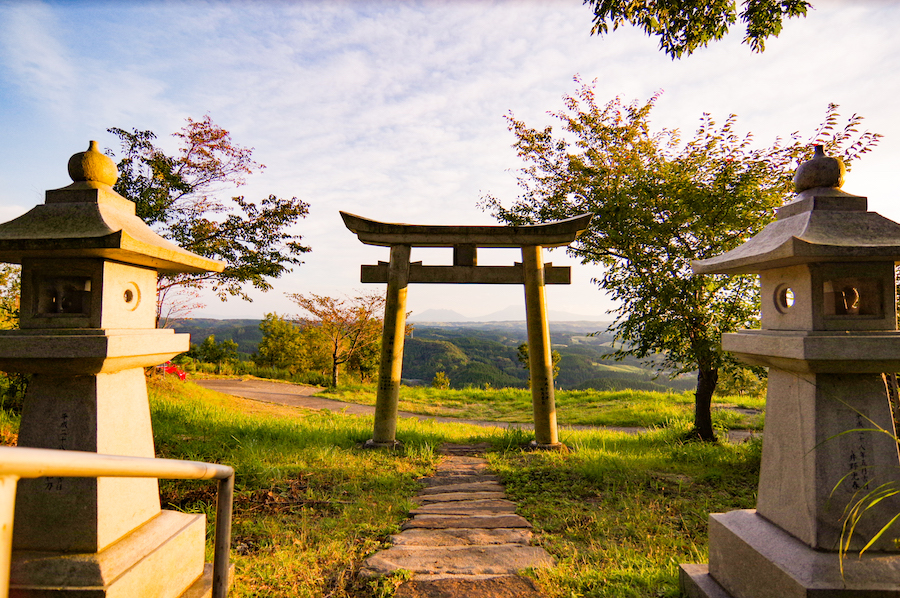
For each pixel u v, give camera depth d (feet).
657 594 10.19
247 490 17.08
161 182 39.45
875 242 8.23
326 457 22.47
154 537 9.00
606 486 18.86
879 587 7.30
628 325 29.04
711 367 28.30
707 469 21.59
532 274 28.04
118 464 5.12
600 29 20.70
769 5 18.12
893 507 7.97
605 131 32.81
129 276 9.65
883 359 7.70
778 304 9.78
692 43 20.13
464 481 20.54
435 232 27.63
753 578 8.58
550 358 28.12
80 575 7.75
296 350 113.80
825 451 8.13
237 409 41.57
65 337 8.12
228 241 40.68
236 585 10.38
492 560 12.03
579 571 11.23
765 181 27.68
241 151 41.75
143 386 10.03
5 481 3.56
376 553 12.48
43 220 8.96
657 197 28.81
